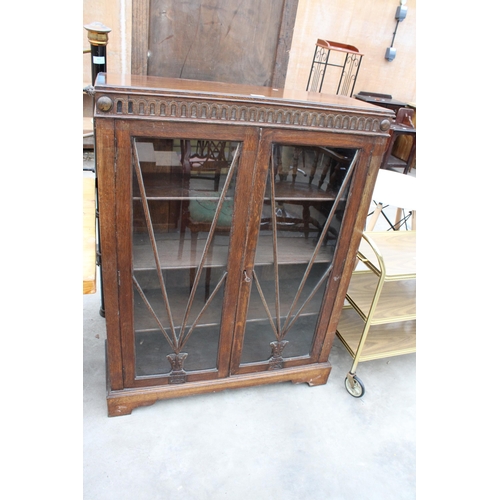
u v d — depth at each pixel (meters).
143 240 1.12
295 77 3.55
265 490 1.20
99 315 1.79
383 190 1.85
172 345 1.30
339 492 1.22
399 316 1.49
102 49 1.32
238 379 1.45
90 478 1.17
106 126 0.92
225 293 1.25
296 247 1.29
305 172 1.15
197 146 1.02
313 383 1.59
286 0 1.43
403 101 4.09
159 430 1.34
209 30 1.42
